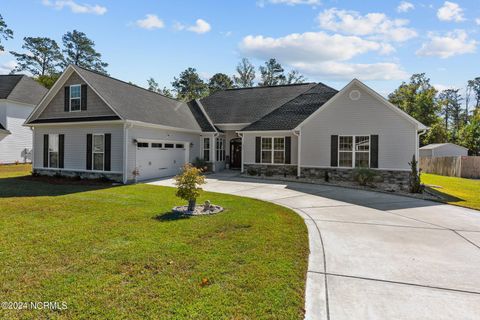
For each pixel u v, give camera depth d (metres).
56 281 3.67
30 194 10.56
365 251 5.04
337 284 3.81
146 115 15.48
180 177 7.74
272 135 17.27
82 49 48.47
